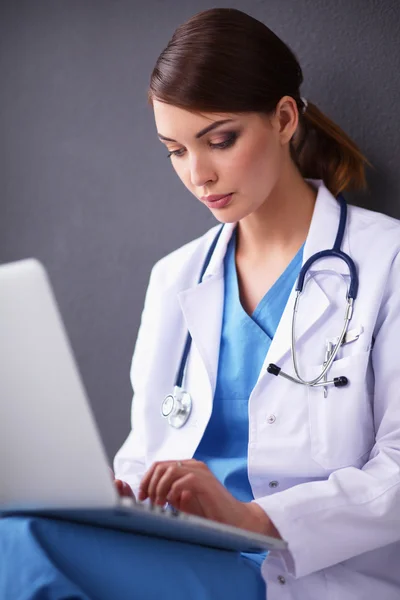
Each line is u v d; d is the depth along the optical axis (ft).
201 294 6.53
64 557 4.09
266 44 5.97
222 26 5.84
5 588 3.85
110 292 8.47
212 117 5.67
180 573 4.45
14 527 4.05
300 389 5.77
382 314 5.85
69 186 8.69
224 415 6.18
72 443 3.89
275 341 5.94
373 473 5.35
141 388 6.69
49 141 8.79
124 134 8.33
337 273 5.98
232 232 6.75
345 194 7.18
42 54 8.79
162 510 4.04
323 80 7.23
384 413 5.69
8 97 9.02
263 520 5.06
